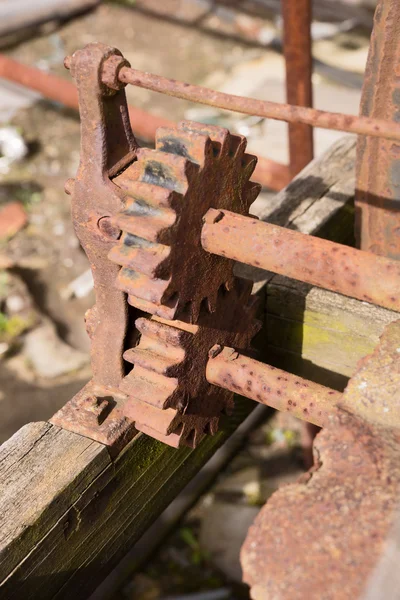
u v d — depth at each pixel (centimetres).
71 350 176
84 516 83
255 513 150
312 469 66
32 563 79
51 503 79
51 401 165
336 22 298
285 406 79
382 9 79
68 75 277
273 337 98
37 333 180
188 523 153
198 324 79
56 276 199
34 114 257
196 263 75
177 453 92
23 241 209
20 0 302
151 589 142
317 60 261
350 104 247
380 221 92
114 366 84
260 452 163
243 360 81
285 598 60
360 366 70
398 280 70
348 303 91
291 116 68
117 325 82
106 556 88
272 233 73
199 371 81
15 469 81
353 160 109
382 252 94
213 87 269
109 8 316
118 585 140
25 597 80
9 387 169
